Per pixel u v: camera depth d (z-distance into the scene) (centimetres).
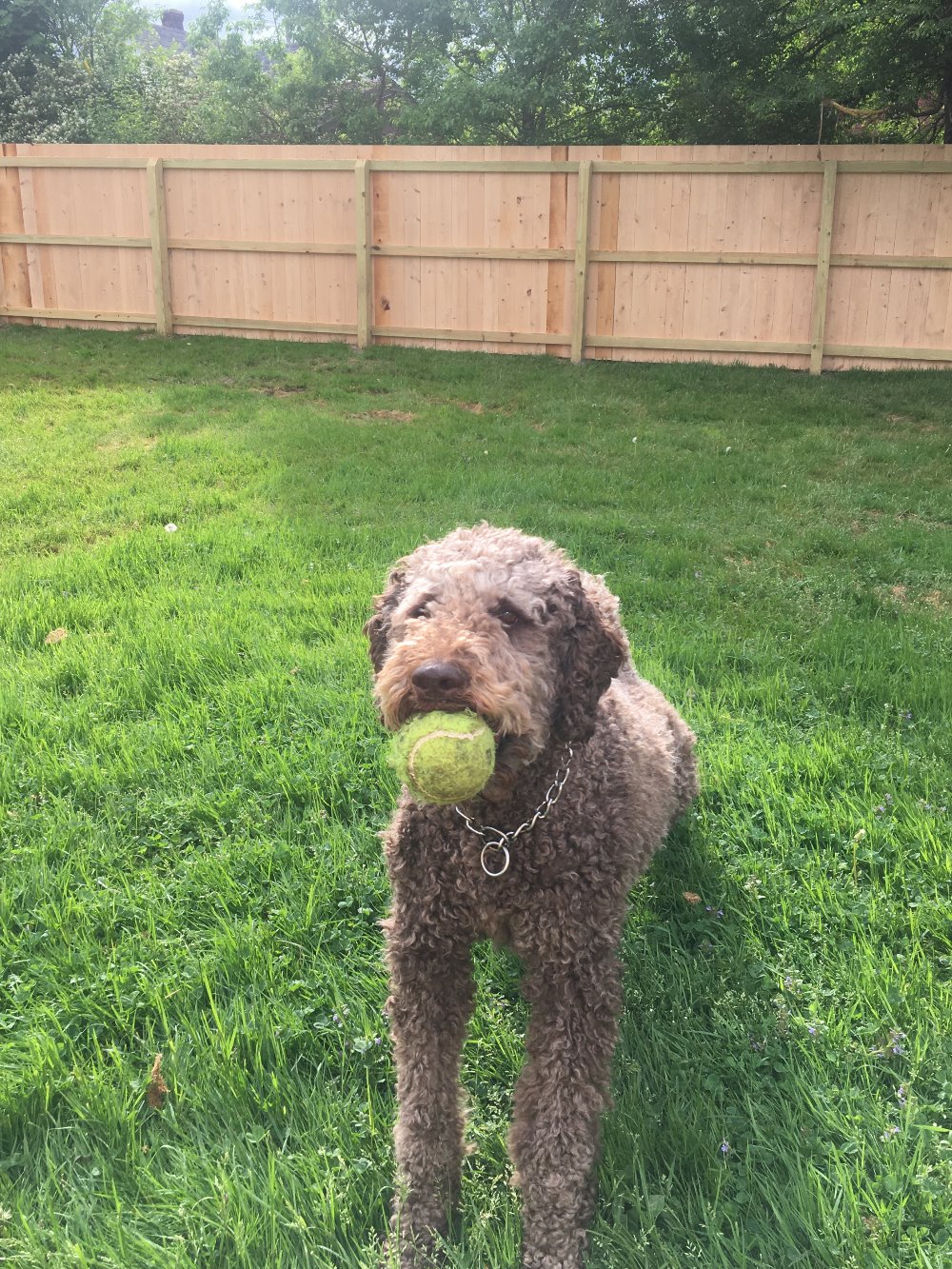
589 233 1031
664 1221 193
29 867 291
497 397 909
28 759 344
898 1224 185
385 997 247
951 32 1038
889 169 956
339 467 694
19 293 1175
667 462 734
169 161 1095
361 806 326
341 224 1080
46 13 2030
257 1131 209
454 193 1050
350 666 416
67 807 318
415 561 225
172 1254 179
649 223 1019
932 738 363
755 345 1023
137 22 2430
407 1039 208
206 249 1116
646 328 1047
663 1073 227
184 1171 197
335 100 2061
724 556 579
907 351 994
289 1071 227
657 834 251
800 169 969
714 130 1468
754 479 704
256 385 945
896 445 779
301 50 2123
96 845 301
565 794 209
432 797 175
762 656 436
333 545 569
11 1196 194
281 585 512
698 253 1010
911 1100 211
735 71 1373
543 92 1574
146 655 422
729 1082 226
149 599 488
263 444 749
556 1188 189
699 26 1343
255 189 1090
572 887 205
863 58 1175
